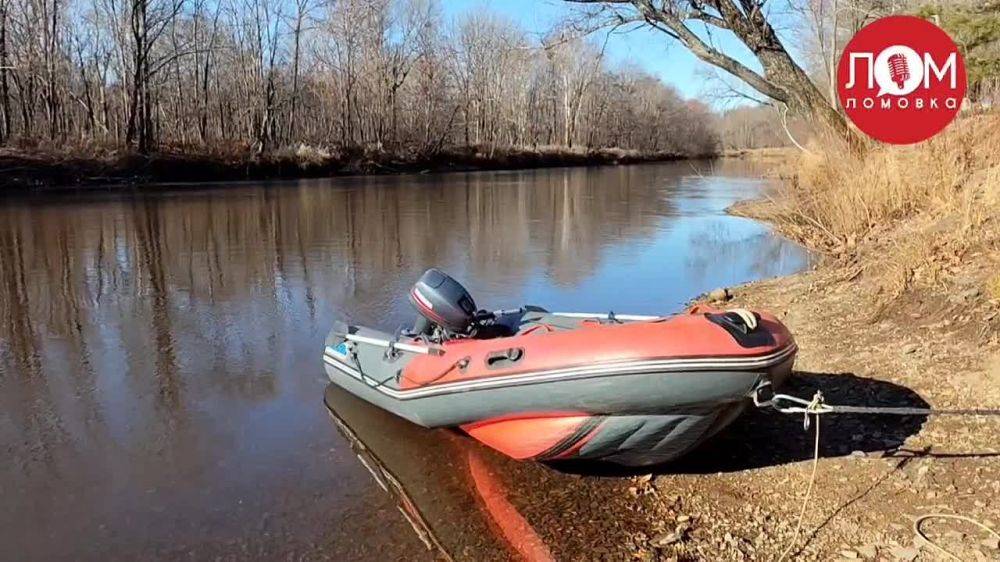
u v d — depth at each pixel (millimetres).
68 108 30766
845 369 4832
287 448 4285
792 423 4117
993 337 4570
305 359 5980
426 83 39281
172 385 5395
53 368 5785
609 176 33375
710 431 3334
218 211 16062
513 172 37000
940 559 2785
